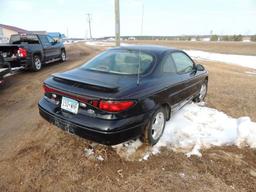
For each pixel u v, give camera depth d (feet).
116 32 36.91
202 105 17.98
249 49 107.86
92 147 11.21
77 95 9.44
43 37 38.50
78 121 9.43
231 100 19.84
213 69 39.58
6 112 16.38
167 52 13.16
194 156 10.71
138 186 8.71
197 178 9.23
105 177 9.18
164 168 9.79
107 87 9.04
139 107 9.68
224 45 139.13
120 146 11.20
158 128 11.57
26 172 9.44
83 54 63.31
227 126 13.67
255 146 11.66
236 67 46.60
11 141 11.99
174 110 13.64
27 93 21.43
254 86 26.00
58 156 10.54
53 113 10.45
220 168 9.91
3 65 23.75
